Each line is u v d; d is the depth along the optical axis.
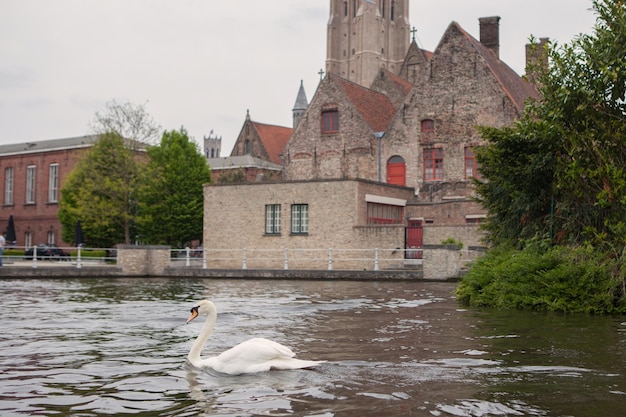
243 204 38.31
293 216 37.12
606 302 14.70
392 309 15.73
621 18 15.46
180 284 25.84
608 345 10.17
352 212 35.41
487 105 41.81
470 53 42.41
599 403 6.71
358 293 20.86
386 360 8.98
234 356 8.35
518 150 17.91
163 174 48.38
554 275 15.48
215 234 38.97
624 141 15.44
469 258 30.36
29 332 11.77
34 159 68.12
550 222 17.16
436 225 33.41
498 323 12.91
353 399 6.91
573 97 15.91
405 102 44.09
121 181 46.59
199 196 49.06
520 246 18.02
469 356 9.27
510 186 18.00
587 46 15.91
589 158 16.16
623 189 15.23
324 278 29.58
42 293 20.66
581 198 16.58
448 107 42.84
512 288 16.19
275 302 17.62
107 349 10.02
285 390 7.33
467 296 17.72
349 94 46.75
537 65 16.91
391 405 6.66
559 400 6.82
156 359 9.21
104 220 47.16
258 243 37.84
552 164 17.05
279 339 10.88
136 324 12.92
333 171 46.09
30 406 6.79
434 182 42.78
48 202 66.75
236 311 15.30
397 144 44.16
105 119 48.47
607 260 15.55
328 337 11.09
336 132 46.06
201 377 8.05
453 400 6.84
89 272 30.88
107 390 7.44
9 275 29.38
